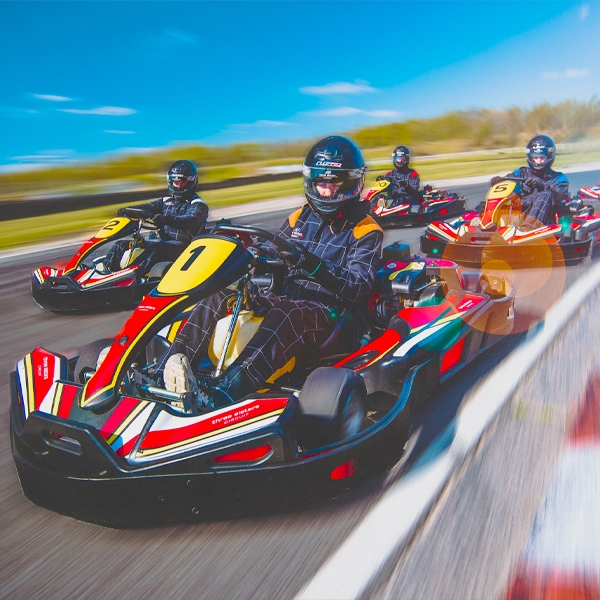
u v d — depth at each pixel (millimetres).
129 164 18219
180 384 1946
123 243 4852
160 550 1773
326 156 2547
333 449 1921
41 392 2041
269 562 1703
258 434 1806
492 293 3541
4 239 8539
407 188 8414
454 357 2906
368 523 1858
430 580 1607
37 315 4594
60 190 14500
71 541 1838
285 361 2307
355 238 2611
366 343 2701
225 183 15047
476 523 1835
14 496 2117
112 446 1803
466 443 2314
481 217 5859
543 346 3324
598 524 1824
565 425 2438
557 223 6004
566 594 1555
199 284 2092
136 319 2029
